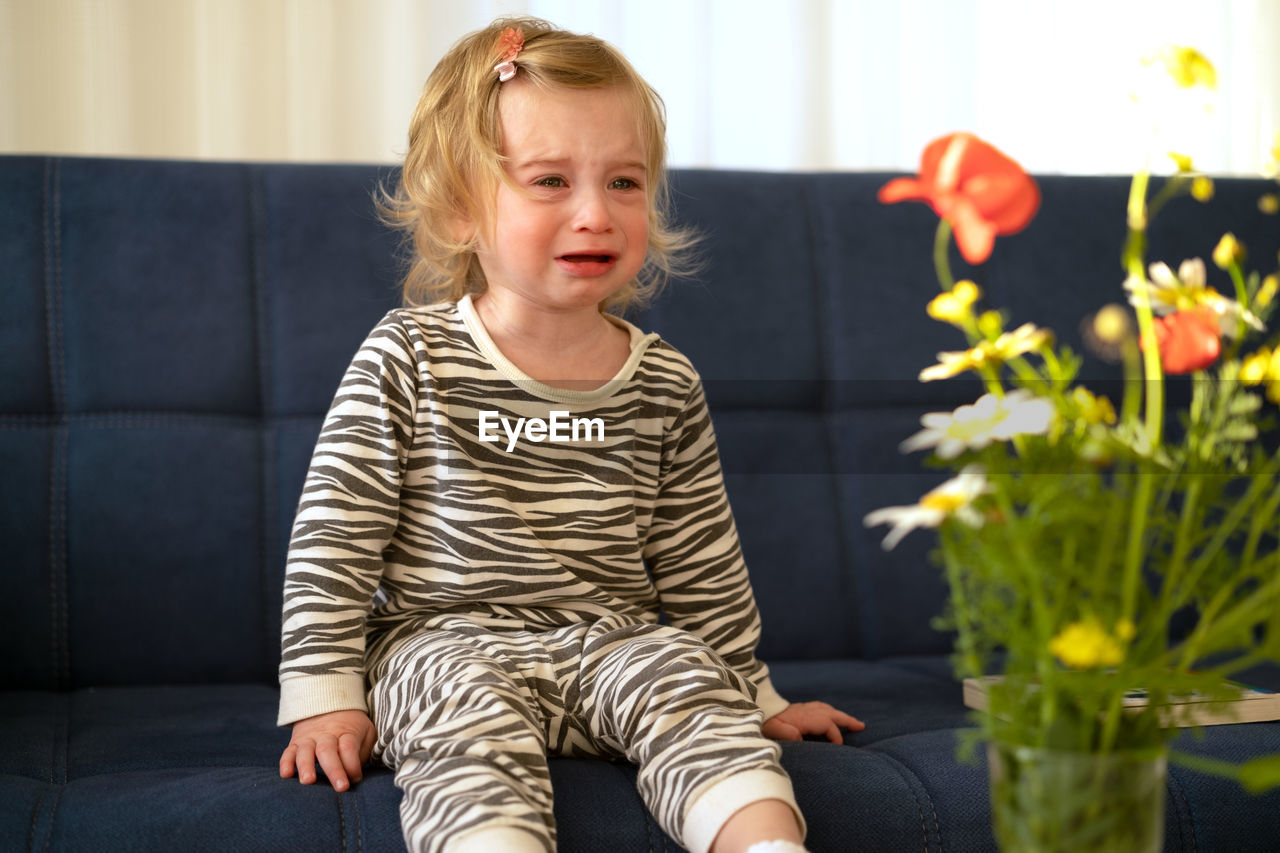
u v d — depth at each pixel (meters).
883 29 2.03
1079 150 2.11
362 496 1.13
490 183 1.20
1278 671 1.34
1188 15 2.14
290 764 0.99
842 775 0.99
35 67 1.78
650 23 1.95
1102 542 0.68
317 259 1.54
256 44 1.84
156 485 1.44
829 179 1.70
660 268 1.59
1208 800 1.00
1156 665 0.68
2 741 1.09
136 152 1.82
